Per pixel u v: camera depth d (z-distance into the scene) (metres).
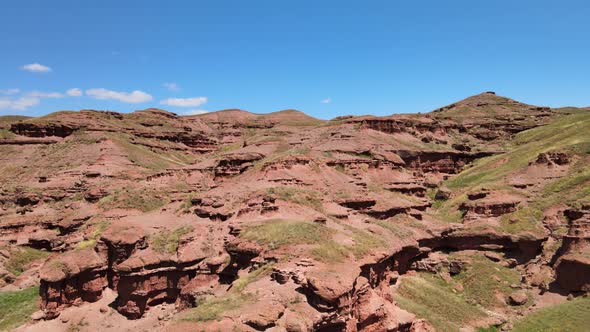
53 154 128.38
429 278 62.28
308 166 80.38
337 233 50.31
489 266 62.53
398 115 151.38
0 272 74.19
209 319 32.19
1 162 128.62
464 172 111.12
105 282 56.81
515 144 129.75
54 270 53.44
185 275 53.62
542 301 54.81
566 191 75.56
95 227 68.81
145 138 159.75
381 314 38.66
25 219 87.56
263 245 47.34
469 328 50.00
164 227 63.03
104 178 107.44
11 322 54.84
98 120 152.50
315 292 34.69
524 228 66.75
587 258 52.91
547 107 180.25
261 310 32.88
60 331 51.12
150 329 46.94
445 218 79.12
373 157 100.56
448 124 146.38
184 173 95.81
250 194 65.44
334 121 133.62
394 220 71.75
